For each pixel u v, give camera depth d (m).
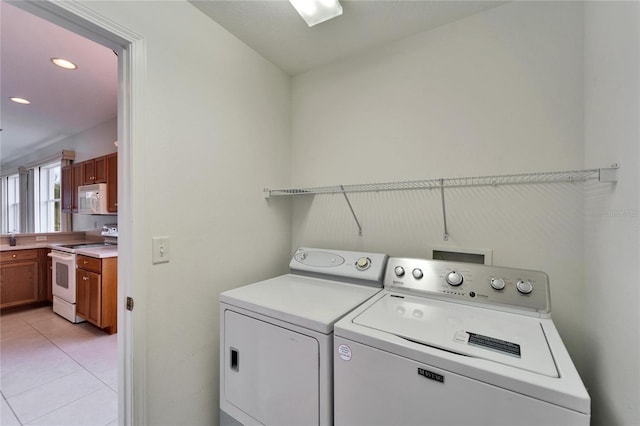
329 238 1.96
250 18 1.49
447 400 0.80
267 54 1.83
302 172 2.08
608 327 0.94
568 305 1.26
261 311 1.19
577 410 0.65
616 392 0.87
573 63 1.26
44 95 2.89
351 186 1.73
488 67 1.44
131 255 1.15
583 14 1.24
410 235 1.66
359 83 1.83
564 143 1.27
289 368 1.10
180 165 1.33
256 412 1.19
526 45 1.36
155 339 1.23
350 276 1.56
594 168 1.09
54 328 2.99
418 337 0.92
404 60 1.68
